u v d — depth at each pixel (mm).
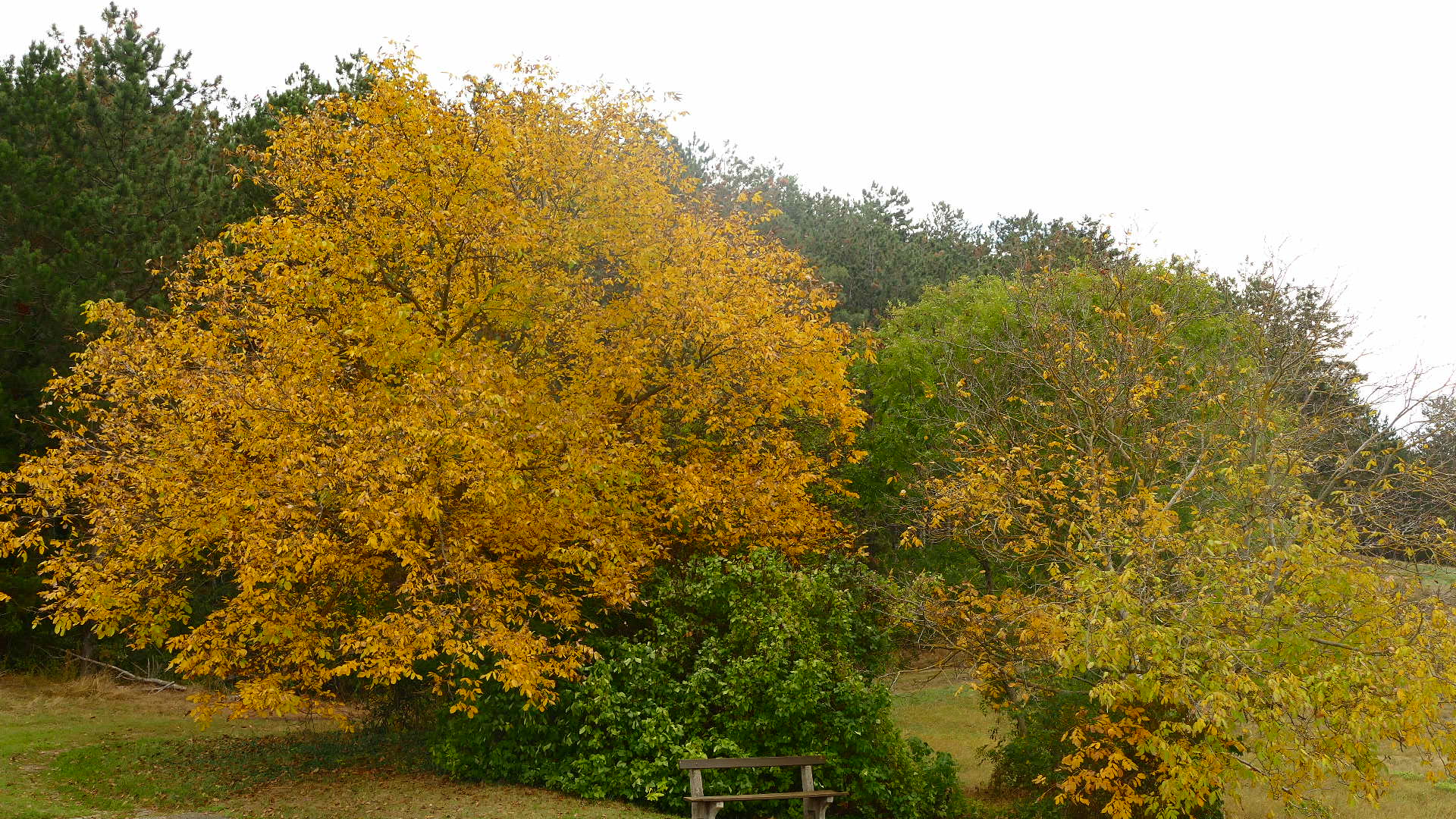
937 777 11047
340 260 11008
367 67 11453
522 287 11688
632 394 12234
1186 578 8664
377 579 11141
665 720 10383
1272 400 10898
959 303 20438
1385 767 8562
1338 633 8391
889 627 11828
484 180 11109
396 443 9406
